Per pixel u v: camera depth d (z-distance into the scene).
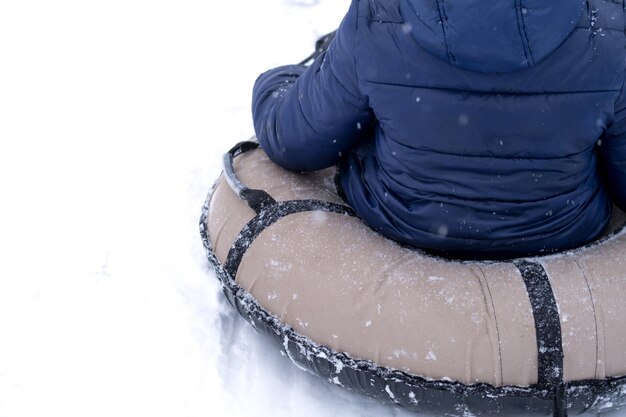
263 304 1.99
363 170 2.05
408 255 1.94
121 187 2.79
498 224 1.84
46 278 2.43
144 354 2.18
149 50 3.53
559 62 1.65
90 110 3.18
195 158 2.93
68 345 2.22
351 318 1.85
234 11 3.76
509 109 1.68
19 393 2.09
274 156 2.20
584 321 1.76
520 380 1.77
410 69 1.71
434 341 1.79
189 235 2.56
